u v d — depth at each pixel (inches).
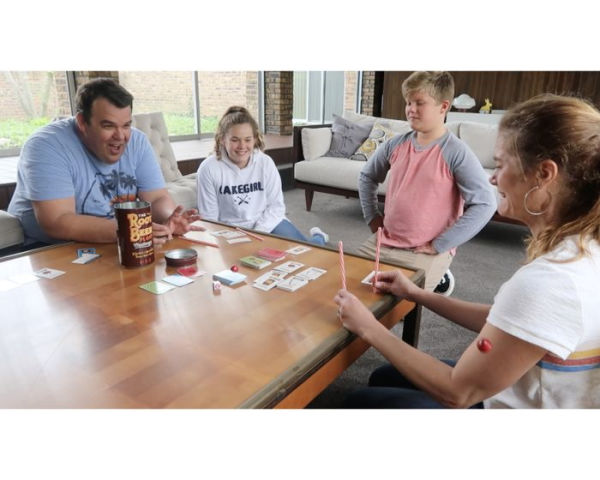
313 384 34.7
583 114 30.3
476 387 32.4
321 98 345.1
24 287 44.6
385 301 43.9
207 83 262.4
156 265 50.6
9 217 86.6
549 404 33.4
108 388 30.0
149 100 239.9
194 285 45.8
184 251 52.4
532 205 32.9
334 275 49.6
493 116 250.5
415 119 72.2
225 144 89.5
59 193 63.1
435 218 76.0
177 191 125.9
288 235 95.2
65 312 39.8
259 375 31.6
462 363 33.2
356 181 162.7
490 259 129.6
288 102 276.5
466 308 45.4
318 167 171.0
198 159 188.7
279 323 38.8
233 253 55.1
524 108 32.7
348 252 57.1
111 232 57.1
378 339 36.8
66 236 60.0
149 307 41.0
